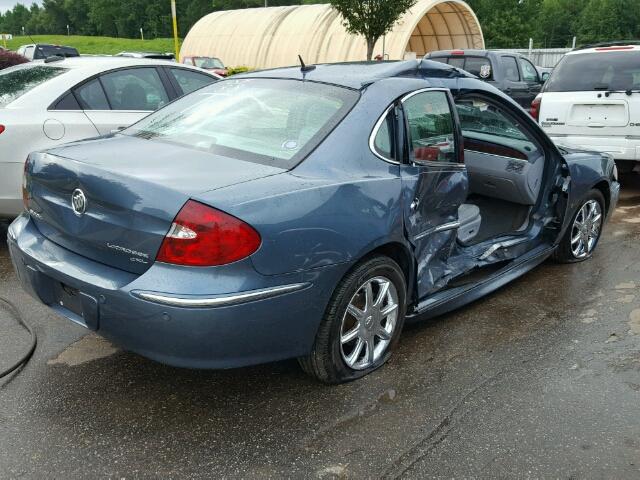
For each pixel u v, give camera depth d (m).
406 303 3.45
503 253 4.28
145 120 3.78
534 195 4.59
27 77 5.64
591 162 5.06
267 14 36.56
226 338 2.59
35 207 3.19
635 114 7.02
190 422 2.87
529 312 4.18
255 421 2.88
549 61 30.92
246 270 2.58
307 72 3.68
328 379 3.12
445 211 3.61
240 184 2.70
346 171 3.03
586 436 2.80
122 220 2.67
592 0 81.62
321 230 2.79
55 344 3.61
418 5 28.25
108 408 2.97
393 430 2.83
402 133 3.33
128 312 2.60
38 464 2.56
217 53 37.94
